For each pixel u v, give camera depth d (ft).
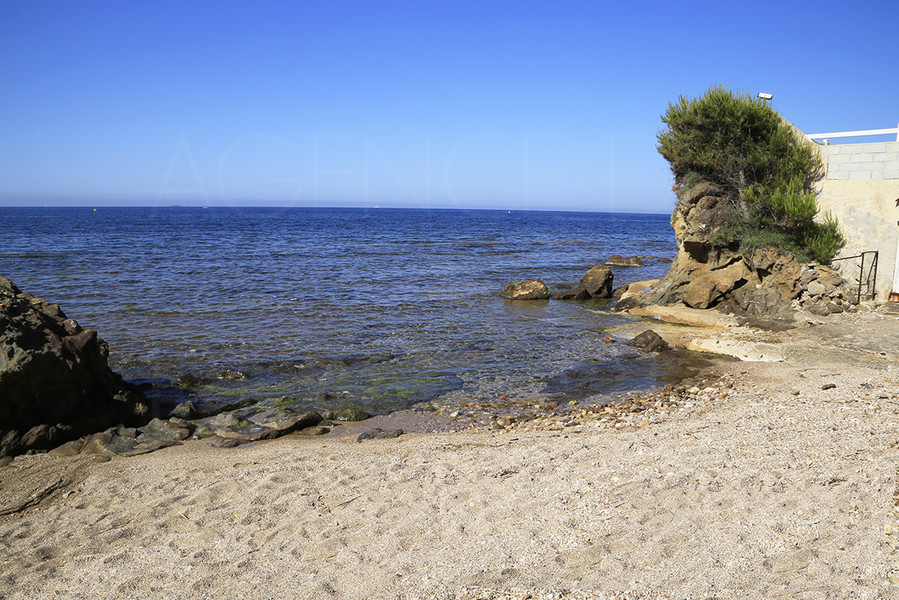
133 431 32.78
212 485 25.17
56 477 26.99
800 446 25.12
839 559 15.55
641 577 15.58
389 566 17.37
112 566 18.51
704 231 68.69
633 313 72.18
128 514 22.72
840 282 61.21
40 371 31.24
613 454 26.40
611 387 43.09
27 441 30.19
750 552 16.35
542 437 31.19
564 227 356.59
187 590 16.76
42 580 17.88
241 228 276.41
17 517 23.31
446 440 31.71
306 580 16.98
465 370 47.52
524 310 76.23
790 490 20.52
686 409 35.86
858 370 42.42
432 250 165.58
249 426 34.30
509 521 19.89
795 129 67.62
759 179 67.92
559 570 16.35
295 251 155.74
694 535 17.65
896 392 33.73
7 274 101.19
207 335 58.34
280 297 82.07
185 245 170.19
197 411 36.70
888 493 19.19
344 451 30.09
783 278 63.57
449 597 15.44
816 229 62.85
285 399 40.04
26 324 32.94
